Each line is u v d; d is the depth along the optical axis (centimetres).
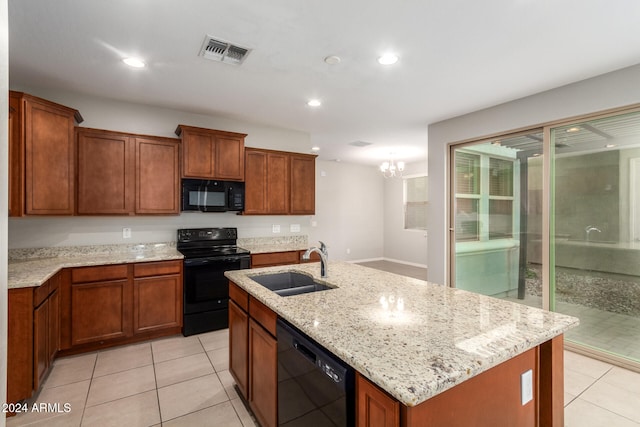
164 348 299
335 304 158
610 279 277
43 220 307
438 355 103
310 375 129
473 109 362
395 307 153
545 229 314
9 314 205
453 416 98
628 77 256
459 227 399
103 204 311
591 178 285
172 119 367
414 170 734
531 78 280
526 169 334
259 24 203
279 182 418
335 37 218
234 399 220
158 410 207
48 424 193
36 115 255
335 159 701
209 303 338
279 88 304
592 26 203
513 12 189
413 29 208
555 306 311
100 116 330
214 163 361
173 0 179
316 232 710
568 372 258
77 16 193
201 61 252
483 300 166
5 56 69
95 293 285
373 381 93
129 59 248
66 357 278
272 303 159
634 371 259
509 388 117
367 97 327
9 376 203
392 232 791
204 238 384
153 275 312
